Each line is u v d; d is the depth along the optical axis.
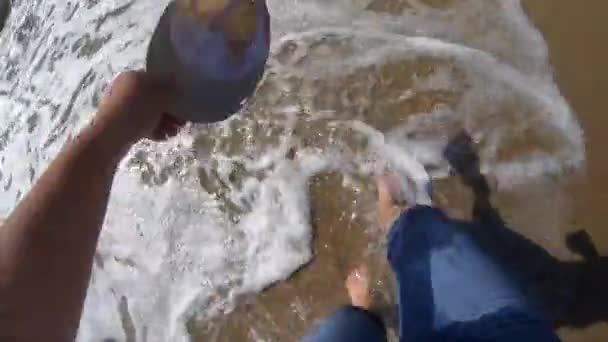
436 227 1.49
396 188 1.65
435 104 1.74
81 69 2.05
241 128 1.83
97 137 0.71
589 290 1.59
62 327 0.62
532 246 1.63
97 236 0.67
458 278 1.37
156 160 1.87
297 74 1.83
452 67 1.75
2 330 0.59
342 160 1.76
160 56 0.79
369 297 1.64
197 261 1.79
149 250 1.83
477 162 1.69
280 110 1.82
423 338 1.36
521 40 1.72
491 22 1.75
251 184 1.80
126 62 1.99
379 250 1.68
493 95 1.72
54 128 2.04
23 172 2.05
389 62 1.79
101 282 1.83
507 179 1.67
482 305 1.31
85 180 0.67
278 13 1.88
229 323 1.75
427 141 1.72
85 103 2.02
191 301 1.78
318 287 1.71
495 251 1.64
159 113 0.79
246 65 0.83
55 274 0.62
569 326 1.59
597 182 1.62
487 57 1.74
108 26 2.05
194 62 0.79
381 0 1.83
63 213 0.64
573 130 1.66
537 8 1.71
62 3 2.13
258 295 1.75
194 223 1.82
